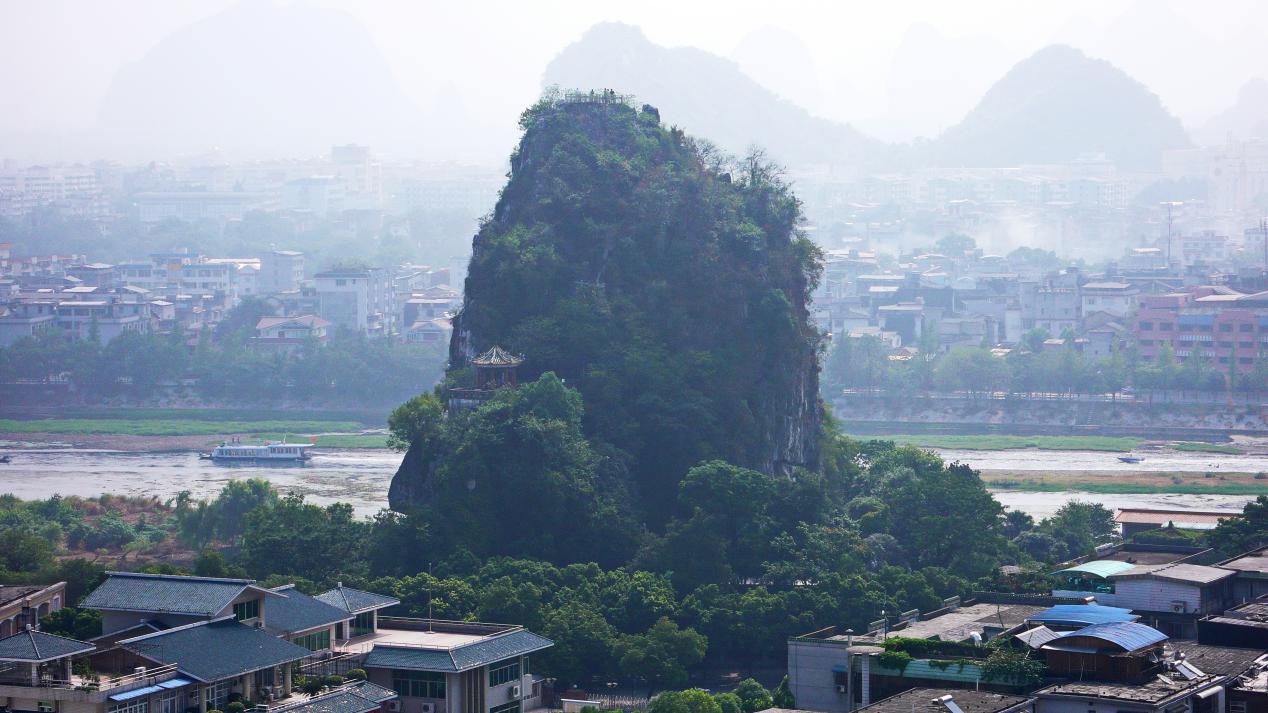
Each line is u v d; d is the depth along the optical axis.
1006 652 186.62
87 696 169.25
